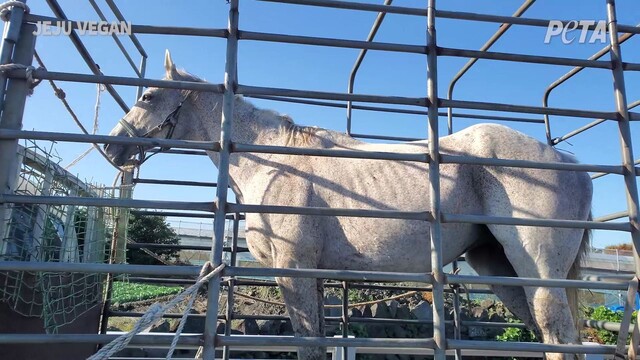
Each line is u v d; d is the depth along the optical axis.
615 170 2.07
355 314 6.64
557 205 2.54
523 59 2.14
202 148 1.84
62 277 2.59
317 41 2.00
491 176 2.66
